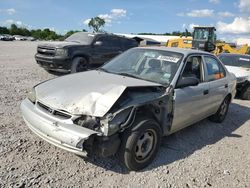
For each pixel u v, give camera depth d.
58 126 3.29
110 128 3.21
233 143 5.13
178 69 4.43
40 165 3.60
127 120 3.37
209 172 3.93
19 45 33.75
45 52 10.18
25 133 4.49
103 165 3.77
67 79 4.17
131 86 3.61
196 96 4.69
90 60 10.65
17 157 3.73
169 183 3.54
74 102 3.43
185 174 3.80
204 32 20.41
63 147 3.26
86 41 10.96
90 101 3.39
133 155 3.55
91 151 3.24
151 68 4.60
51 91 3.79
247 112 7.63
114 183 3.40
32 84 8.56
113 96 3.40
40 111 3.61
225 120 6.56
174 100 4.15
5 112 5.43
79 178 3.42
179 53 4.77
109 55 11.40
